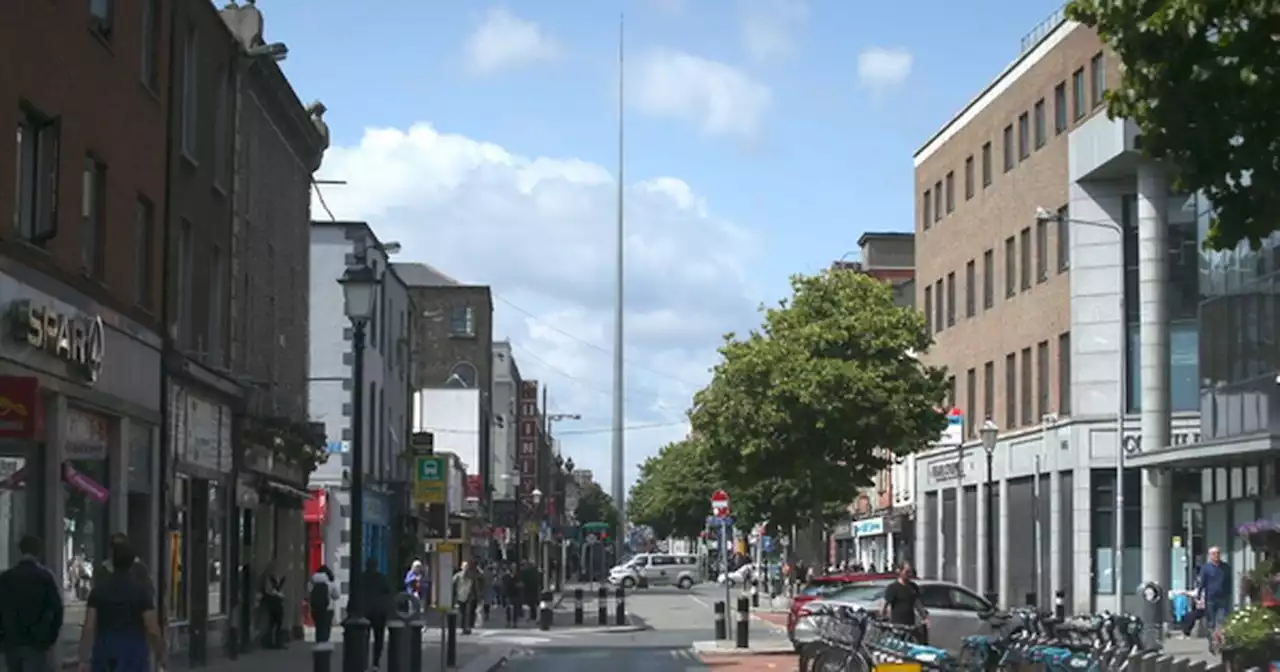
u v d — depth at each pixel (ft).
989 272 176.76
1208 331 122.11
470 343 271.28
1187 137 48.83
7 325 61.41
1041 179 159.43
